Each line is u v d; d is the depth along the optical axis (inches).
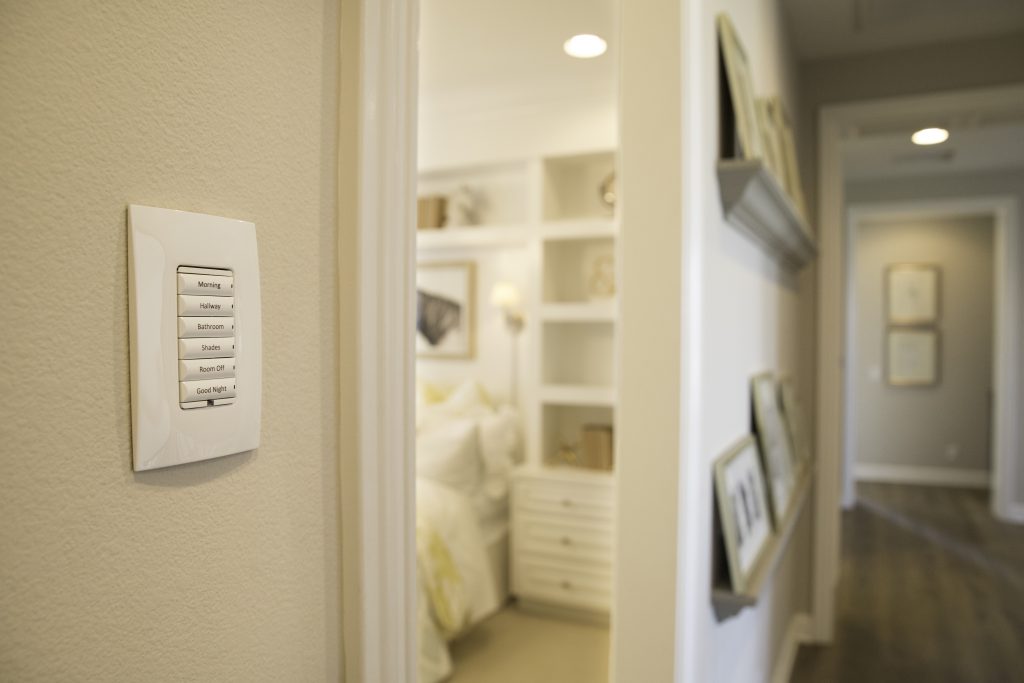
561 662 117.3
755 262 89.1
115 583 13.6
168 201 14.6
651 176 52.2
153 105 14.3
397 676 21.0
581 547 135.0
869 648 130.7
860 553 195.0
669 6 51.9
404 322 21.3
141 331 13.9
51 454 12.4
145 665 14.1
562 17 116.6
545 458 149.2
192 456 15.0
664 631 51.4
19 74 11.9
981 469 282.8
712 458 63.7
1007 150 205.0
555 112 147.9
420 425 144.5
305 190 18.4
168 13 14.6
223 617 16.0
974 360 283.1
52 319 12.4
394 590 20.9
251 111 16.7
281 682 17.7
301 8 18.2
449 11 114.7
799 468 112.8
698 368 56.2
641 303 52.5
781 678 108.7
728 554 62.2
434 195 171.3
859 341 298.4
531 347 148.1
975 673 120.0
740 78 66.9
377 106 20.1
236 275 16.1
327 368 19.3
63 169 12.6
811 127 139.3
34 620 12.2
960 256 284.5
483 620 135.9
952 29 126.2
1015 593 161.5
